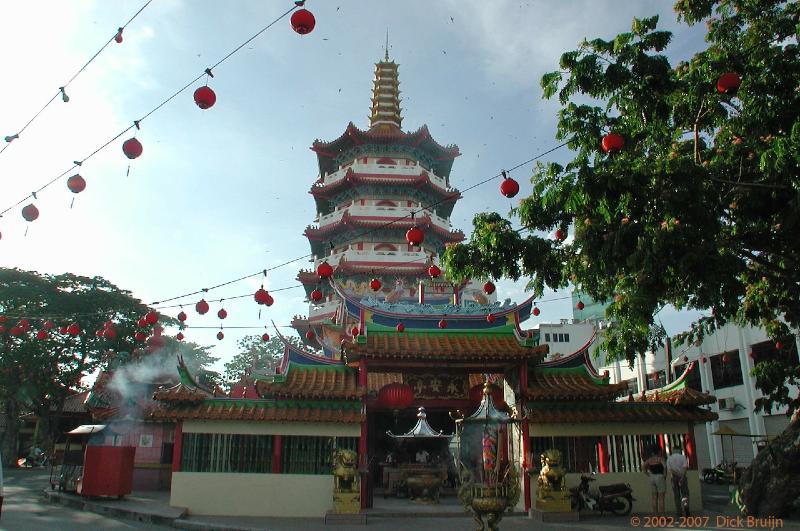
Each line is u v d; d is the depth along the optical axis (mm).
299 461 18703
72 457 22547
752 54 14039
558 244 15641
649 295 13023
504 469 12188
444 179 48594
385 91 53094
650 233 12578
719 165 13719
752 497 16672
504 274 15148
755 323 18469
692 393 20016
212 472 18438
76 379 44062
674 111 14930
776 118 13578
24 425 57594
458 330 21016
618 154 14102
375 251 42781
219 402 19094
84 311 43844
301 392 18984
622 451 19531
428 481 22172
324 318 41500
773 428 36344
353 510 17297
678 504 17156
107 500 20031
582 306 18438
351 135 46812
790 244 14047
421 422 21031
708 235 12570
